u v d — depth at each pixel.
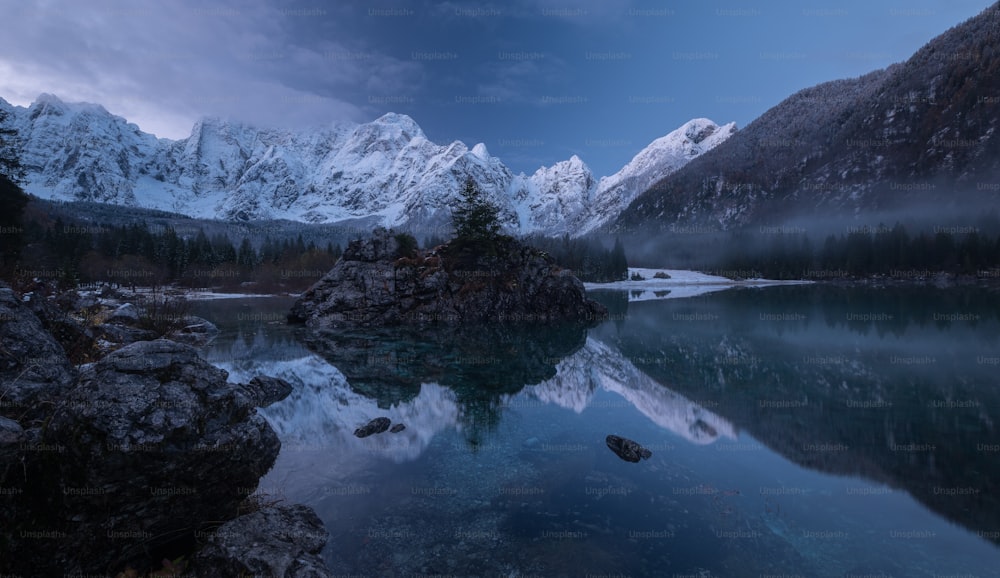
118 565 7.35
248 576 7.19
